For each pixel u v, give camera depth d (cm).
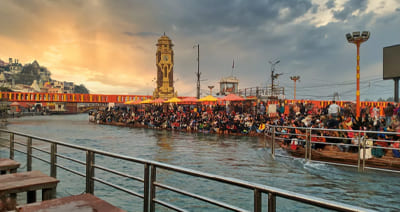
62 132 3950
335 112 1598
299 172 1272
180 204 888
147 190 425
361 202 877
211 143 2486
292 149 1711
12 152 925
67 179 1148
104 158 1708
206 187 1070
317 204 225
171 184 1111
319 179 1145
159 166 396
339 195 943
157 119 4519
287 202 905
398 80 1764
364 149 1257
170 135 3316
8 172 778
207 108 3978
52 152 680
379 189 1006
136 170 1378
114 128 4788
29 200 561
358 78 2277
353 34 2236
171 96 8419
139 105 6869
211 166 1459
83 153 1900
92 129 4562
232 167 1426
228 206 310
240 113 3597
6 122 6619
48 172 1267
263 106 3431
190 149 2120
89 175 551
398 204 858
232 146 2269
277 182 1114
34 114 14225
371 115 2600
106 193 1002
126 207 858
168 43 8550
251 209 828
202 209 842
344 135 1475
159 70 8519
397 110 1546
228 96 3797
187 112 4153
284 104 3488
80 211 384
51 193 537
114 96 9044
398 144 1283
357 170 1278
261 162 1548
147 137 3125
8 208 509
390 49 1812
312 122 1878
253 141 2616
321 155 1485
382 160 1283
